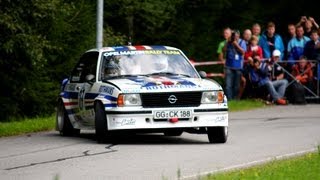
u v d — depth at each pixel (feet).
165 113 80.12
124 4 158.51
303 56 141.08
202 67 189.57
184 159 69.36
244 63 139.13
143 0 159.84
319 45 141.18
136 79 84.07
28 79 134.92
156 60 88.48
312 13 204.33
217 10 194.90
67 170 63.57
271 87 136.98
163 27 179.83
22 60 131.34
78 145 82.17
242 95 140.15
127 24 165.89
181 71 87.97
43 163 68.23
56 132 101.04
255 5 200.54
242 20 198.29
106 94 82.17
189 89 80.84
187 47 185.88
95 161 68.80
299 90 138.10
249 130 95.66
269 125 102.06
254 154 72.59
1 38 117.80
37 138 91.97
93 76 87.30
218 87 82.02
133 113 80.02
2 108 133.28
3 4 115.03
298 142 81.97
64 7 131.85
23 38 117.80
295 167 59.93
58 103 97.04
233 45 136.98
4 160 70.85
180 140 86.33
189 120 80.69
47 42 121.70
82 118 90.07
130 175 60.44
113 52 89.30
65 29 135.13
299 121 107.34
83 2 140.46
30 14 117.70
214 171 61.21
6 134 100.12
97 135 83.10
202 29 193.16
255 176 55.83
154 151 75.41
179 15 185.47
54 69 139.03
